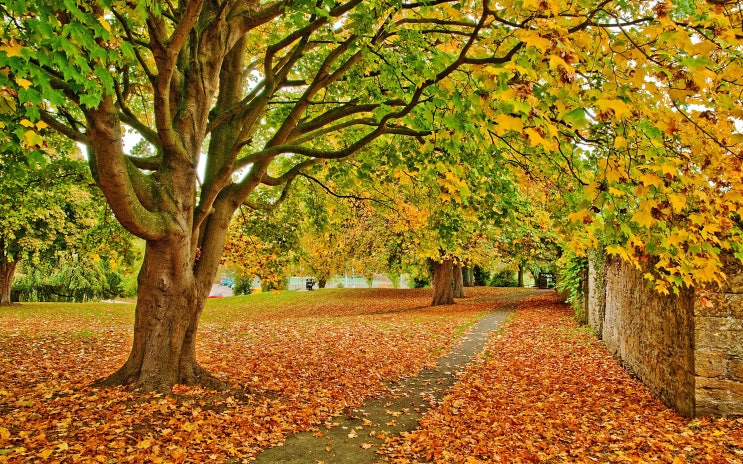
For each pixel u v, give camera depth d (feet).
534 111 9.95
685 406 20.02
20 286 95.66
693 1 12.23
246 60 34.14
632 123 11.79
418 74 18.30
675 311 21.16
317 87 23.22
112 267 41.63
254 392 23.03
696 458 15.17
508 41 12.92
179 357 22.08
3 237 64.49
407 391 25.71
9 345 36.42
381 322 55.21
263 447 16.88
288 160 34.40
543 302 76.95
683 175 11.93
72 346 37.60
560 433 18.40
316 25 20.38
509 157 21.17
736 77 9.74
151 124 36.19
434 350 37.68
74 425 16.88
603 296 40.63
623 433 18.12
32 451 14.40
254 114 23.24
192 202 21.93
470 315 61.57
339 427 19.61
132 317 68.33
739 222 15.89
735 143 10.39
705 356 19.03
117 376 21.62
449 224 30.78
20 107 13.24
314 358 33.53
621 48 10.49
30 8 10.84
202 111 23.08
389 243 75.00
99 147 16.44
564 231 18.04
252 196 37.29
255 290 138.10
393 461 15.92
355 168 31.63
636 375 27.61
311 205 36.94
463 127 14.46
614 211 12.76
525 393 24.70
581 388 25.59
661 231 13.56
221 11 22.38
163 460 14.65
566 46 9.11
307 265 74.54
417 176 29.35
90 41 11.30
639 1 12.14
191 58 22.44
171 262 21.39
